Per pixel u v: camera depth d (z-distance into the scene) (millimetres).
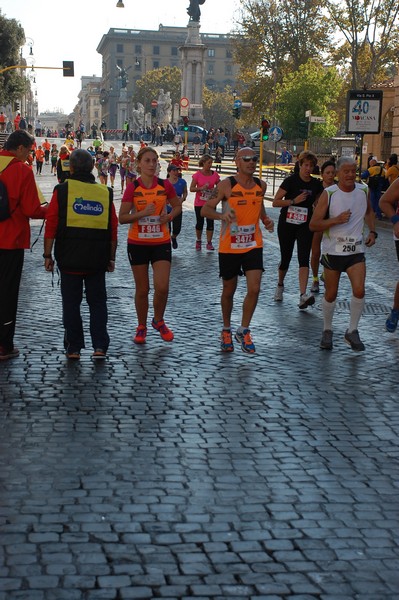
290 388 8117
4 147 8828
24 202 8695
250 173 9367
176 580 4324
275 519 5137
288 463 6121
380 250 20281
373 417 7285
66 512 5148
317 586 4312
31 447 6301
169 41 193750
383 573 4477
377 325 11367
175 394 7793
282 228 12555
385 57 73625
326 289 9789
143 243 9625
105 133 118750
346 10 66125
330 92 68875
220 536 4867
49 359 8977
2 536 4785
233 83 193375
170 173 18969
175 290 13750
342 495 5555
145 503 5316
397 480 5855
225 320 9664
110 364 8836
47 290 13531
